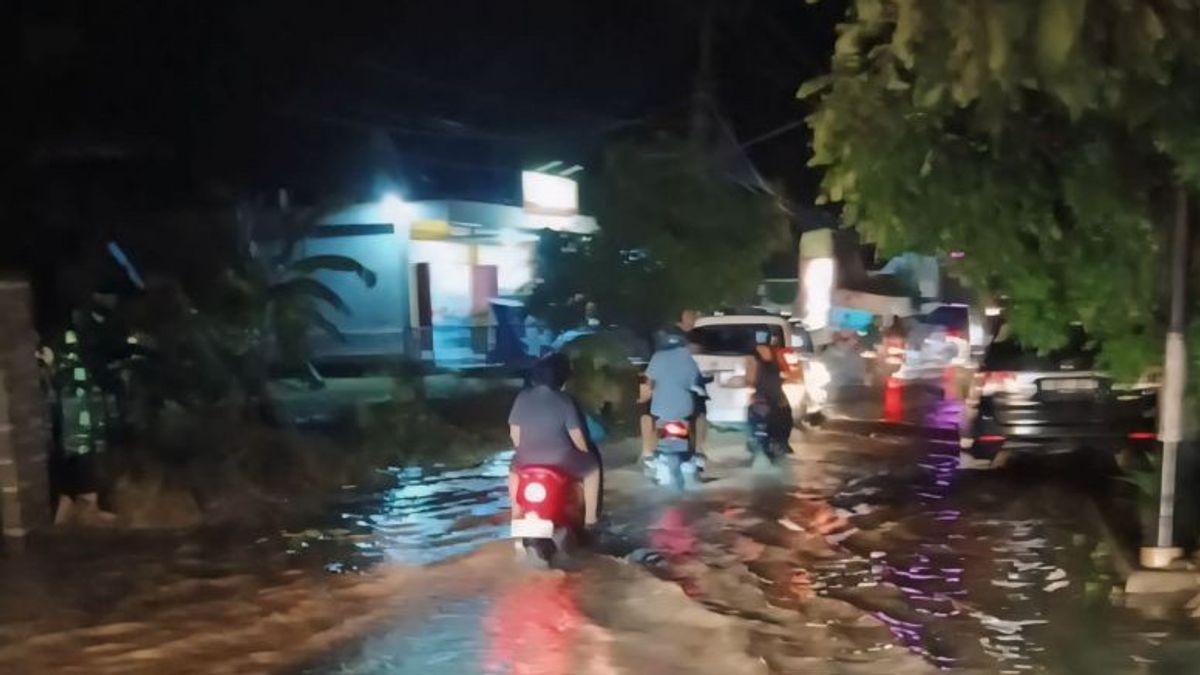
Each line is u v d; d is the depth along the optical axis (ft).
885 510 40.91
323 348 95.25
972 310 85.15
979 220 28.94
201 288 52.42
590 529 35.70
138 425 47.88
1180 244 29.40
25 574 33.60
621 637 26.71
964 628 27.76
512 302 95.71
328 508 42.63
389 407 57.72
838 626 27.81
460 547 36.24
